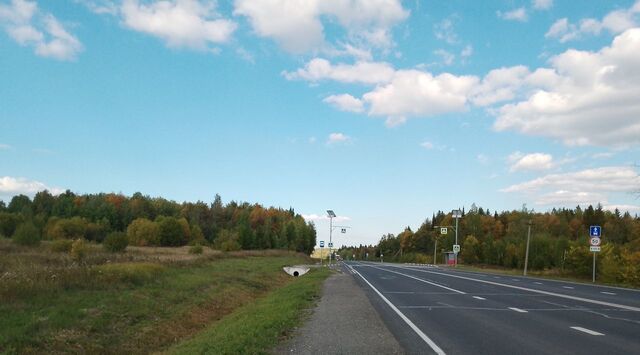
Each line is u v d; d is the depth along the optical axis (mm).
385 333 12602
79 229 102000
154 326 20062
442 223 157250
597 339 11445
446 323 14359
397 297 23094
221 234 116688
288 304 19547
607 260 50781
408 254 168000
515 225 114625
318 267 66375
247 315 18125
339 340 11633
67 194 156625
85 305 19984
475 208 149250
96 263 32125
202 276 34906
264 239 129250
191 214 164625
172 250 83562
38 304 18828
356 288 29172
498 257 97000
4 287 19375
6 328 15523
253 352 10141
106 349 16219
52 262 31703
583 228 123938
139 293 24516
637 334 12141
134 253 55312
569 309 17672
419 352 10156
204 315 24438
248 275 42125
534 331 12688
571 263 62125
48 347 14969
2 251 46906
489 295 23875
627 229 107500
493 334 12297
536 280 38438
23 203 139375
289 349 10617
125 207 145625
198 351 10969
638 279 45031
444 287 29766
